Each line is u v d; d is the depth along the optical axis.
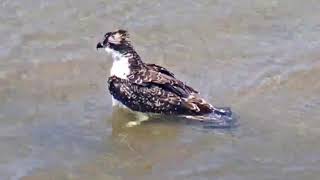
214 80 17.78
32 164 14.87
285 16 20.48
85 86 17.64
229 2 20.92
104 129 16.12
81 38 19.55
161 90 16.23
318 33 19.58
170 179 14.30
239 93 17.25
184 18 20.38
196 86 17.55
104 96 17.27
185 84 17.12
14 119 16.41
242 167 14.65
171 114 16.23
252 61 18.47
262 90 17.34
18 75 18.03
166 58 18.73
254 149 15.23
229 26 20.06
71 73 18.14
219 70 18.19
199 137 15.70
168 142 15.58
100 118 16.50
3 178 14.36
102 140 15.75
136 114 16.56
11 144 15.53
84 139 15.77
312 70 17.95
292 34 19.59
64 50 19.03
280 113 16.45
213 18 20.38
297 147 15.25
